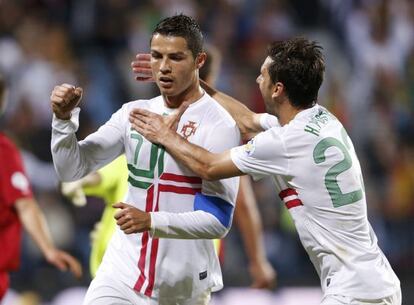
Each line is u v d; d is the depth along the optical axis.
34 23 41.34
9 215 20.56
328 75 42.50
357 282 16.11
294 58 16.50
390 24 45.75
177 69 16.11
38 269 31.00
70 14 42.44
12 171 20.56
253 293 30.19
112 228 20.25
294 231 34.94
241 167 16.19
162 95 17.11
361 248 16.30
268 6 44.84
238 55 42.75
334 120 16.73
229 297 29.88
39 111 38.34
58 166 16.53
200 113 16.80
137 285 16.84
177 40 16.06
